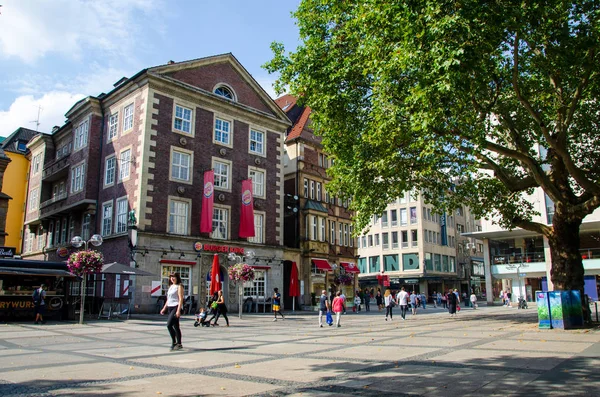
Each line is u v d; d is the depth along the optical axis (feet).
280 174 132.05
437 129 51.88
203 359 34.71
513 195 74.13
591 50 45.34
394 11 44.78
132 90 109.50
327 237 148.77
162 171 104.63
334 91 63.57
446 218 245.24
